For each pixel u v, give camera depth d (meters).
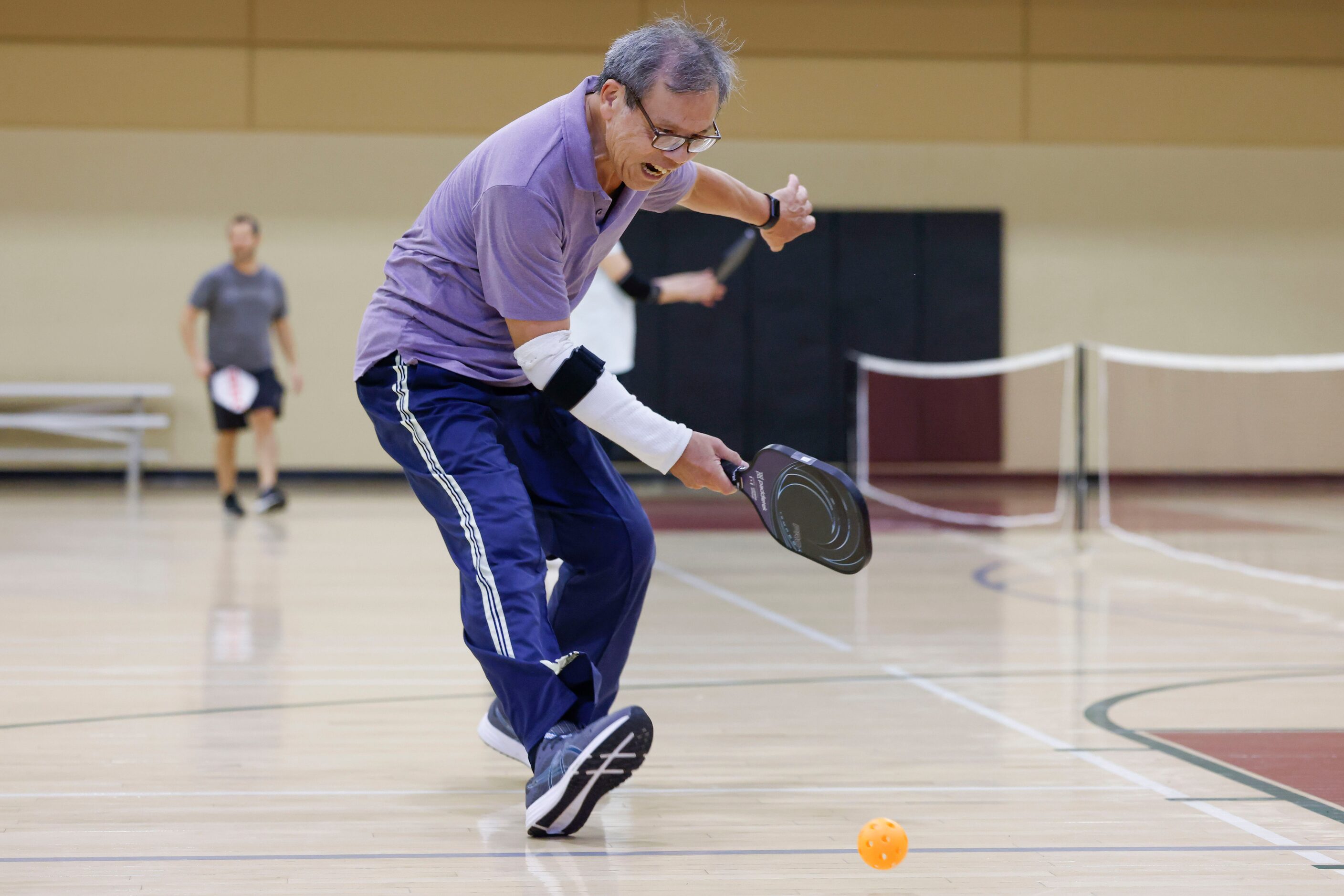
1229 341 15.14
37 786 2.83
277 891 2.16
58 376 14.30
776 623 5.41
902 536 9.57
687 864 2.33
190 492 13.25
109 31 14.20
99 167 14.27
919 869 2.30
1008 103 14.95
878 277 14.95
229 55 14.30
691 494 13.70
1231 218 15.11
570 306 2.64
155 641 4.82
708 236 14.82
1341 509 12.05
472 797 2.79
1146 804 2.74
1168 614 5.72
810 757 3.16
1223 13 14.97
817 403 15.02
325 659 4.50
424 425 2.58
